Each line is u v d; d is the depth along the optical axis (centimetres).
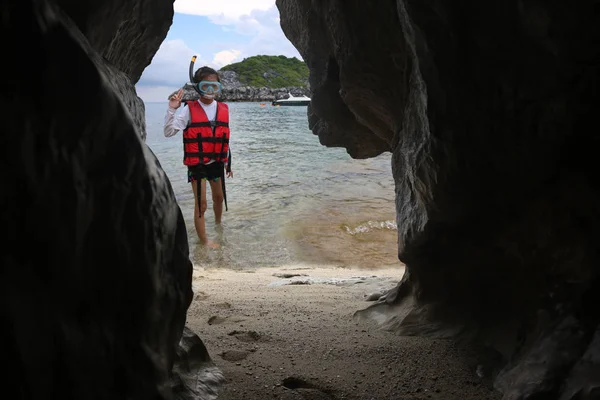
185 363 161
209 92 576
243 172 1230
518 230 181
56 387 95
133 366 112
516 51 154
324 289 393
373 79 287
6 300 88
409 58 244
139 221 117
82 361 100
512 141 169
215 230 709
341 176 1182
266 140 2073
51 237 95
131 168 115
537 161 168
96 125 104
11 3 90
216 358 194
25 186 91
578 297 157
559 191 165
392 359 197
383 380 180
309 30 420
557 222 165
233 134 2367
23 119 91
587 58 142
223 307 302
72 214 99
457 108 174
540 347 157
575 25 139
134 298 115
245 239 673
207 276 486
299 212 818
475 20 158
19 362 89
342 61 308
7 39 89
